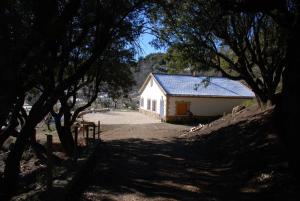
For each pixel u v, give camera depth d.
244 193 10.23
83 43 12.98
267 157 12.38
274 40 19.80
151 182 11.88
